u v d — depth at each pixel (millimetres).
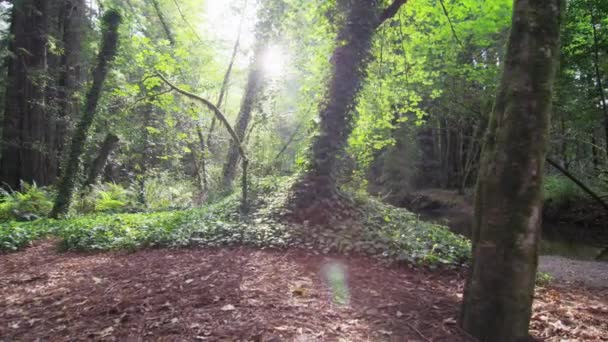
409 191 23344
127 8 15391
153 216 9461
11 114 15031
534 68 2834
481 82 11312
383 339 2955
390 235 6500
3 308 3936
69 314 3635
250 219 7387
